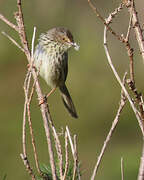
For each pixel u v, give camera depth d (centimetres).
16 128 1661
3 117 1717
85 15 2083
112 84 1814
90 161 1602
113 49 1995
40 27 1948
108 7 2105
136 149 1634
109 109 1747
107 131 1711
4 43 1895
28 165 561
